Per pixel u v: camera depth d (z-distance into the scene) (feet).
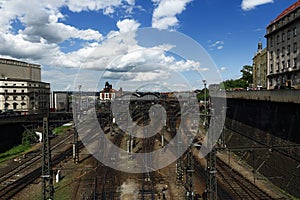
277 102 100.78
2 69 264.11
